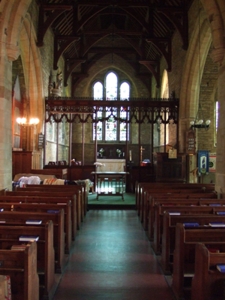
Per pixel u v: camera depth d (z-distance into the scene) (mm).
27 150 14547
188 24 14680
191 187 10227
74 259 6098
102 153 25922
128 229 8633
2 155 8516
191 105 15289
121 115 26156
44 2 14492
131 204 12062
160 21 18344
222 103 8711
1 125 8508
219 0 8500
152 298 4484
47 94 16438
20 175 12773
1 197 7254
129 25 24234
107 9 21766
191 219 5344
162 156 14867
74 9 17078
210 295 3297
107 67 26812
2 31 8398
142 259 6133
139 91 26875
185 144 15305
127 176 16234
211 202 6926
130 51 25406
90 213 11078
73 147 25984
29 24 12680
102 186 17750
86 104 15570
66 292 4656
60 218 5379
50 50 17031
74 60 22109
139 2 16422
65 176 14828
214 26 8648
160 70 22516
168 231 5344
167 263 5348
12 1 8469
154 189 9344
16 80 13938
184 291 4320
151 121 15977
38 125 14984
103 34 21969
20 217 5395
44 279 4430
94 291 4695
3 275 3129
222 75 8711
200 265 3467
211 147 16406
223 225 5129
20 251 3459
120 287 4840
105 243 7230
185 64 14828
